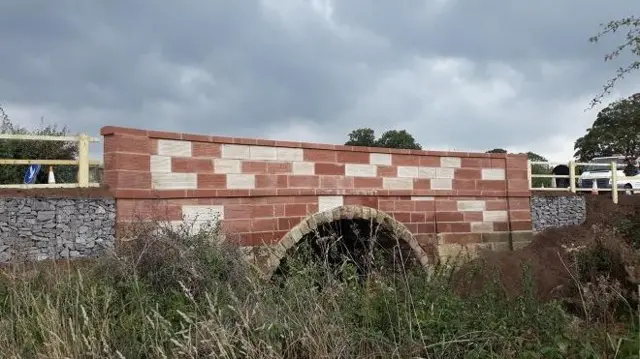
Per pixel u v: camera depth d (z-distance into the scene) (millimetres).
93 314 5875
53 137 9133
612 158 24453
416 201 13414
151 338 5547
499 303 7133
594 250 9703
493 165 14969
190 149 10023
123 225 8828
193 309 6266
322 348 5402
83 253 8688
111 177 9234
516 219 15227
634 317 6938
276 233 11031
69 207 8680
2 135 8688
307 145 11594
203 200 10117
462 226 14211
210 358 5145
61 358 5156
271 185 11023
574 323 6379
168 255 7434
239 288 7207
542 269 11758
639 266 8953
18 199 8312
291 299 6320
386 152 12914
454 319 6145
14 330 5910
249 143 10766
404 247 12898
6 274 7094
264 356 5227
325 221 11555
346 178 12203
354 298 6621
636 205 18703
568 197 17922
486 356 5625
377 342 5703
